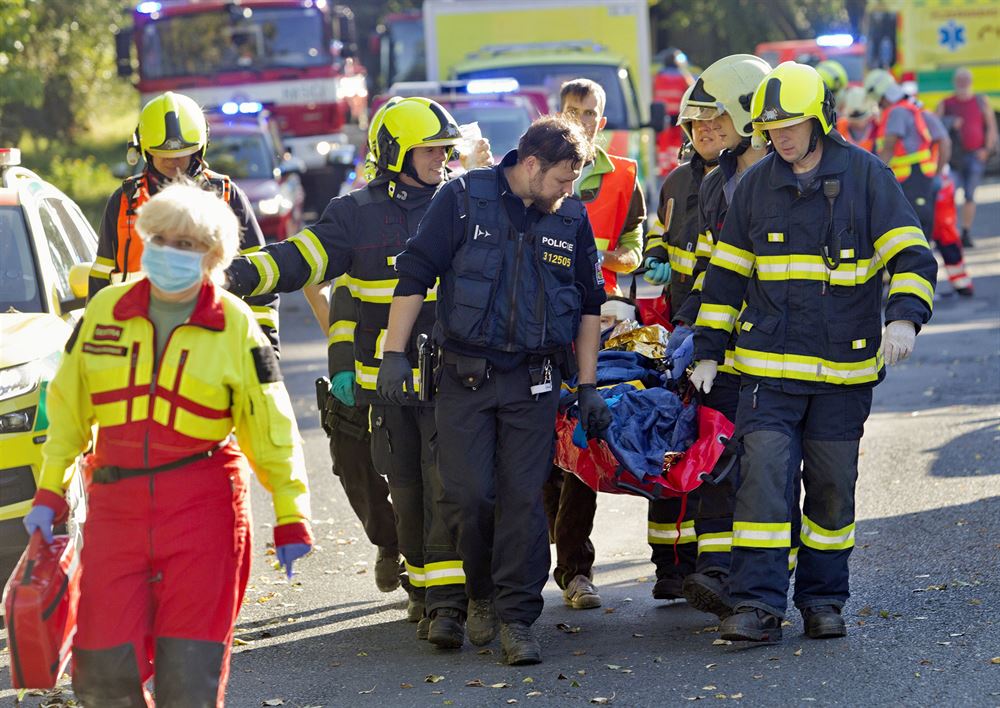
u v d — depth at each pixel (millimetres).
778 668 14727
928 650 14953
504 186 15039
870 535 19969
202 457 11633
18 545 17266
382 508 18297
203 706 11375
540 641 16453
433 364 15336
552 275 15000
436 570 16172
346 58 70625
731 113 16703
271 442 11656
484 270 14883
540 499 15391
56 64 92625
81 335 11656
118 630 11344
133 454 11492
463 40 60312
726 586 15953
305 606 18812
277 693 15133
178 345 11516
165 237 11305
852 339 15203
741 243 15516
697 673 14789
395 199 16328
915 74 78812
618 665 15273
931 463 23797
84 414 11797
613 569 19703
